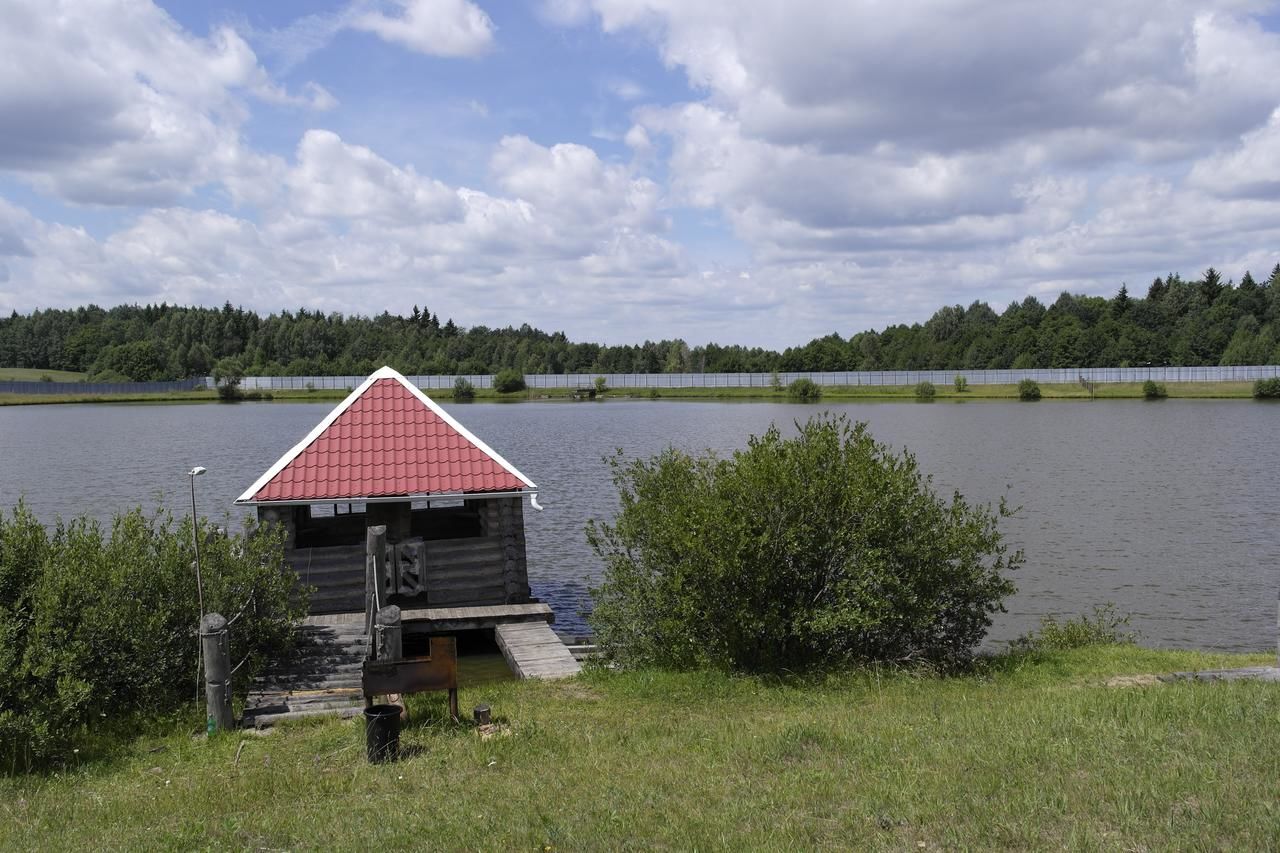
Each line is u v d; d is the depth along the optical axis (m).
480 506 20.20
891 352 177.50
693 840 7.47
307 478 18.91
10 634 11.98
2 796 10.27
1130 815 7.40
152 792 10.00
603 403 127.88
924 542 14.69
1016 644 18.81
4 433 78.06
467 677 16.97
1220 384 125.25
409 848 7.79
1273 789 7.83
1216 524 34.47
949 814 7.71
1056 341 151.00
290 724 12.39
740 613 13.92
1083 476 46.91
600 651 16.30
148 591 13.59
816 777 8.89
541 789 9.02
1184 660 15.57
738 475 14.47
